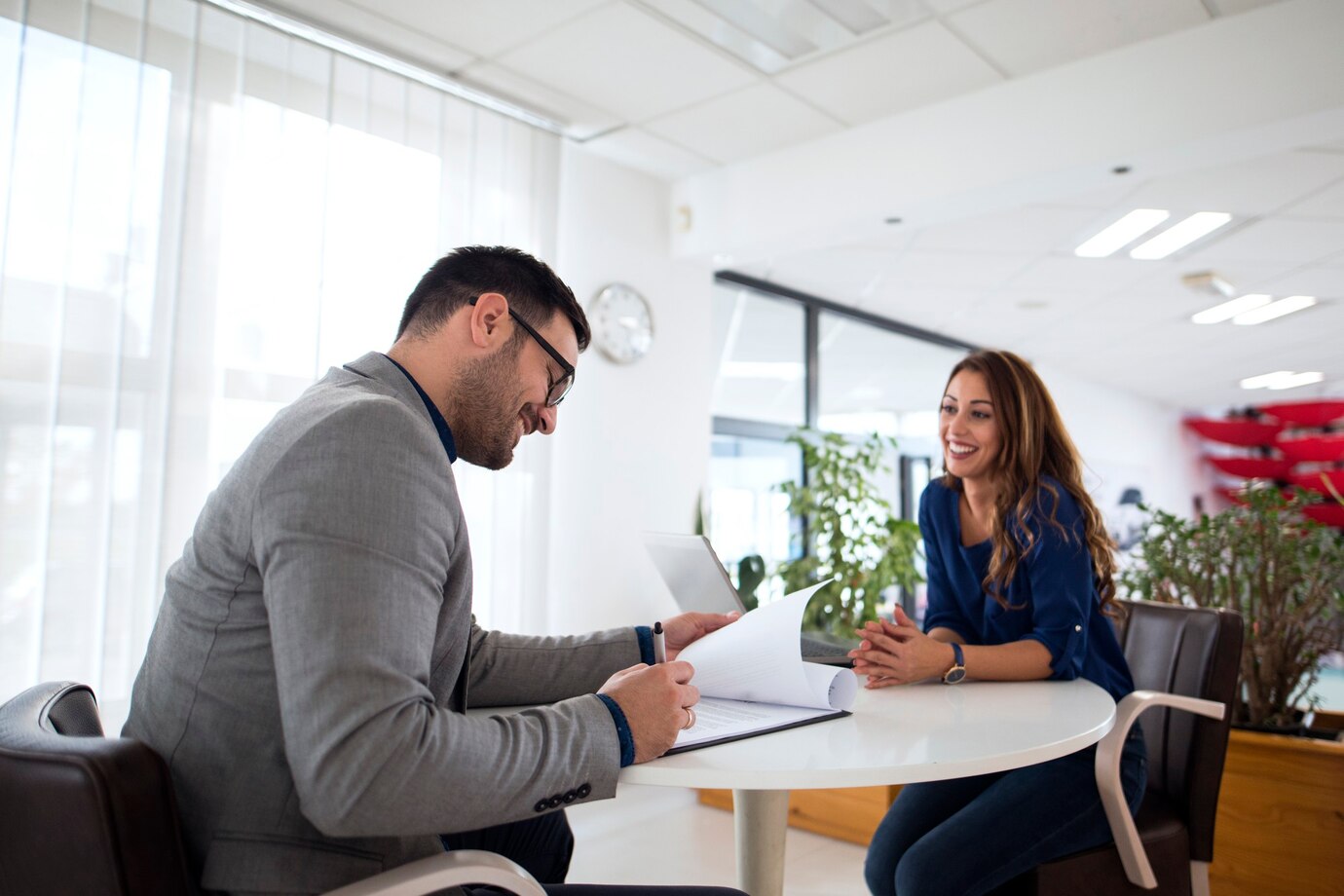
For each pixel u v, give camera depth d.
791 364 5.09
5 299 2.06
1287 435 9.81
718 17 2.55
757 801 1.34
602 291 3.60
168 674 0.84
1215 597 2.76
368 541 0.76
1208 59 2.55
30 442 2.09
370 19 2.56
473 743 0.77
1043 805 1.38
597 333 3.57
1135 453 9.12
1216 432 10.02
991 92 2.97
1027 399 1.63
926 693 1.32
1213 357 7.06
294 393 2.53
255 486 0.80
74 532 2.14
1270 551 2.64
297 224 2.57
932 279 4.80
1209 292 4.95
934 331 6.22
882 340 5.89
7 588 2.05
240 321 2.44
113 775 0.67
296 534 0.75
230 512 0.82
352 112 2.73
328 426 0.80
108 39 2.23
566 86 2.99
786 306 5.08
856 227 3.41
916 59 2.79
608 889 1.02
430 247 2.91
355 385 0.94
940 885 1.34
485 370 1.02
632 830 3.01
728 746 0.97
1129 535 8.77
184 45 2.36
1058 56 2.76
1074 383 7.99
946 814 1.56
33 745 0.71
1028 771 1.45
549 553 3.33
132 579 2.22
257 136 2.50
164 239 2.30
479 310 1.01
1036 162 2.86
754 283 4.74
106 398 2.20
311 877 0.79
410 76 2.84
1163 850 1.48
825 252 4.30
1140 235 4.05
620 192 3.71
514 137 3.24
